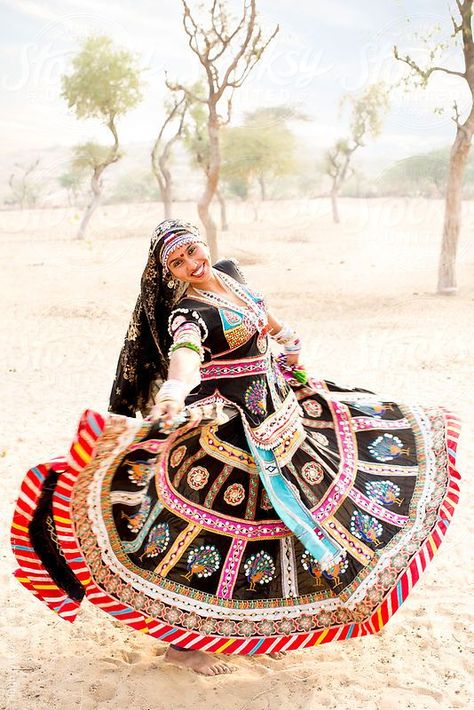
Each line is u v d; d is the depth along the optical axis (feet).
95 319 43.09
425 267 63.57
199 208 50.06
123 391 9.66
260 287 55.98
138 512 8.48
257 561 8.93
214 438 8.87
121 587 8.45
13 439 20.49
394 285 54.29
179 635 8.56
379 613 8.80
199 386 9.09
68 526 7.90
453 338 33.04
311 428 9.69
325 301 48.11
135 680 9.29
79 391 26.48
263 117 64.18
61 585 8.57
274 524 9.06
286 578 8.95
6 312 45.55
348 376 26.73
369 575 8.84
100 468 7.72
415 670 9.46
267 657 9.88
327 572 8.67
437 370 26.94
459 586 11.57
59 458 7.79
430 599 11.22
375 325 37.91
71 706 8.81
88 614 11.08
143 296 9.29
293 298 50.03
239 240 89.56
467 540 13.17
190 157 105.40
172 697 8.95
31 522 8.11
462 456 17.34
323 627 8.85
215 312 8.69
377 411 10.07
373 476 9.45
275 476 8.81
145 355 9.59
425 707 8.70
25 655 9.96
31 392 26.43
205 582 8.75
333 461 9.35
